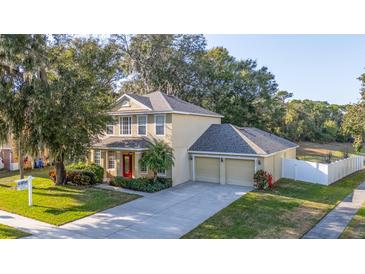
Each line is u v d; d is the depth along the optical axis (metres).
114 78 30.25
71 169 19.48
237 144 18.88
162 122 18.88
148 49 33.44
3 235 9.81
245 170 18.36
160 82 34.06
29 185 13.57
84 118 15.98
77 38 21.28
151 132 19.44
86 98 16.09
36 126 15.16
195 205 13.77
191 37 34.69
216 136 20.53
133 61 33.66
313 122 54.88
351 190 17.39
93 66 19.27
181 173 19.39
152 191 16.42
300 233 10.08
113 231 10.31
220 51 38.62
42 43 15.17
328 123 55.03
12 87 15.54
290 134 46.41
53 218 11.72
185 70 33.97
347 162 23.31
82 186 17.89
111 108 18.98
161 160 17.09
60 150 16.48
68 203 13.99
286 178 20.94
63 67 16.08
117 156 20.64
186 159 19.98
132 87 34.81
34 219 11.65
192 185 18.52
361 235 9.81
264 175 17.19
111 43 30.08
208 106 34.06
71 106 15.43
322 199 15.03
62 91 15.37
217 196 15.52
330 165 19.56
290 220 11.58
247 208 13.25
